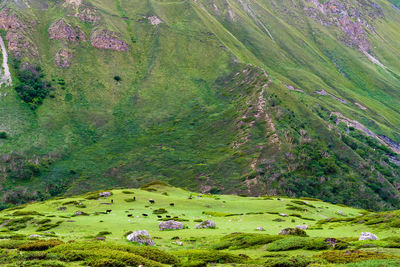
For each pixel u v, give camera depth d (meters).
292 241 33.38
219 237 42.97
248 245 35.78
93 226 54.22
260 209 81.69
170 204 80.44
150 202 82.44
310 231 50.19
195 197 95.75
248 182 162.75
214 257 27.91
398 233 41.12
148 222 57.69
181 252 30.27
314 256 26.72
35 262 21.02
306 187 162.25
